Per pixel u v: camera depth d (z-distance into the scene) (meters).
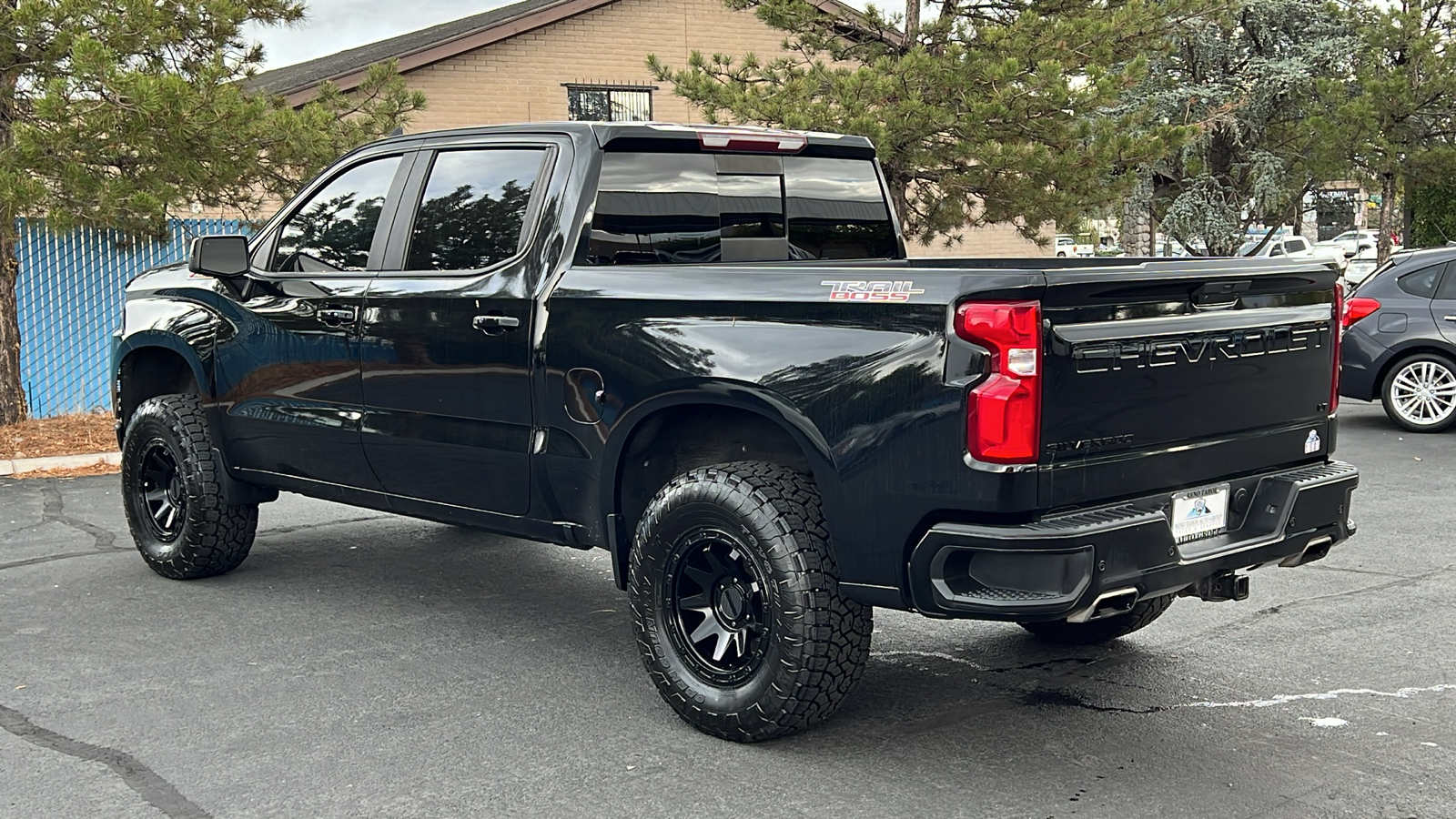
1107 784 3.87
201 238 5.62
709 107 13.57
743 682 4.14
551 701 4.65
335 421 5.52
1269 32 22.75
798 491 4.06
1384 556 6.76
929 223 13.99
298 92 17.44
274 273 5.80
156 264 12.73
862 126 12.00
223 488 6.17
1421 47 20.44
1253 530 4.19
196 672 4.98
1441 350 11.16
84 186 9.84
